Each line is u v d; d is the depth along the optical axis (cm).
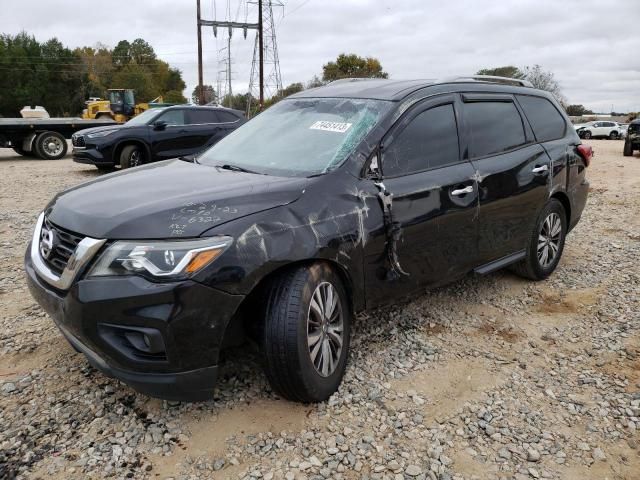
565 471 266
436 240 367
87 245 261
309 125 378
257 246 270
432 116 381
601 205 886
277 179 317
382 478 256
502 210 423
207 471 257
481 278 514
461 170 388
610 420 305
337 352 314
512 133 451
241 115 1425
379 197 329
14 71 7262
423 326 411
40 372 335
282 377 286
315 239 290
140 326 252
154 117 1284
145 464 261
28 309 428
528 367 359
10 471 253
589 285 503
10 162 1602
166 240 256
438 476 259
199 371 263
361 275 322
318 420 295
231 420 293
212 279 257
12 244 614
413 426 294
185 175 338
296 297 281
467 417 303
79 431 282
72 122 1712
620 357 373
